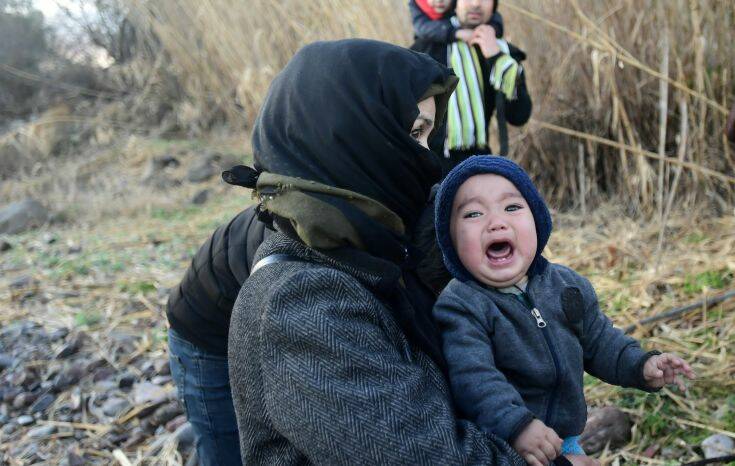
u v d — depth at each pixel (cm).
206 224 631
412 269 144
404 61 134
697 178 413
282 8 630
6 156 916
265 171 138
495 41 355
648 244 395
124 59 1091
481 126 357
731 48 414
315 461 118
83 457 324
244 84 663
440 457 115
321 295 124
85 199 751
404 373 122
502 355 158
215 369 194
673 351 299
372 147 129
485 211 156
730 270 343
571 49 445
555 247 421
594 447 261
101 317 455
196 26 784
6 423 362
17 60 1111
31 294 504
